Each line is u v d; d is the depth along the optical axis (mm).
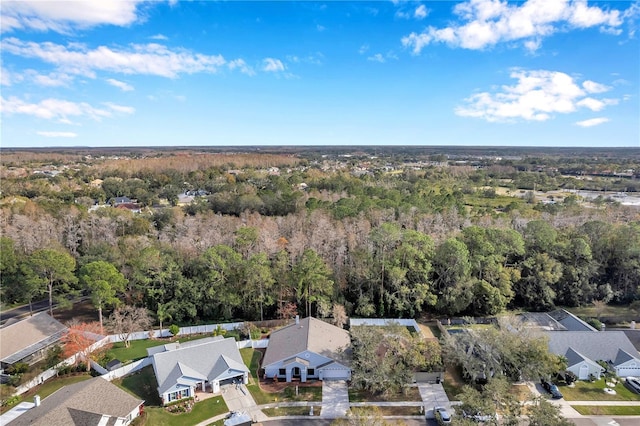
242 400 40406
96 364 45969
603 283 64812
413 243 60969
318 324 50938
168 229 85812
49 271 59219
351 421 31391
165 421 37094
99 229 83375
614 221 80312
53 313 61906
